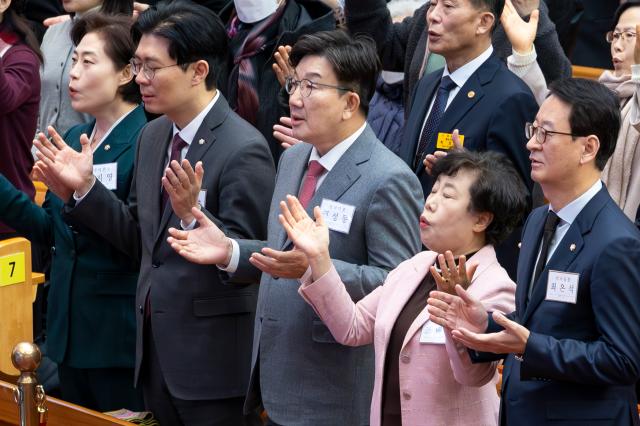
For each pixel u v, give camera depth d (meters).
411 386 6.85
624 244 6.21
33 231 9.69
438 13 8.98
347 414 7.69
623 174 9.55
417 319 6.91
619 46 10.30
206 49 8.52
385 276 7.44
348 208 7.63
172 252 8.55
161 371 8.65
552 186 6.53
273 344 7.82
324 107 7.61
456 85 9.13
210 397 8.49
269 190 8.52
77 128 10.04
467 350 6.51
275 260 7.20
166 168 8.56
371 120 11.03
